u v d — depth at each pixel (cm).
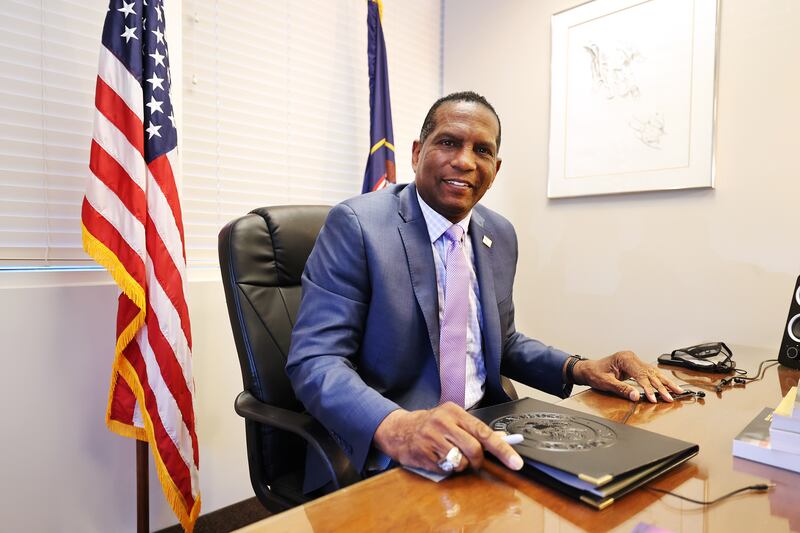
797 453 58
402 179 256
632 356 101
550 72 214
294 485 100
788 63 153
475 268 113
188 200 181
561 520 47
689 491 53
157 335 137
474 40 249
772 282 156
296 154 213
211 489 178
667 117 178
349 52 232
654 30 181
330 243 99
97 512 151
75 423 147
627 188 188
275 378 106
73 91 152
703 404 89
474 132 100
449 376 98
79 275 150
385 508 49
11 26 141
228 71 190
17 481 137
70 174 152
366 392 76
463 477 57
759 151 159
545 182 216
